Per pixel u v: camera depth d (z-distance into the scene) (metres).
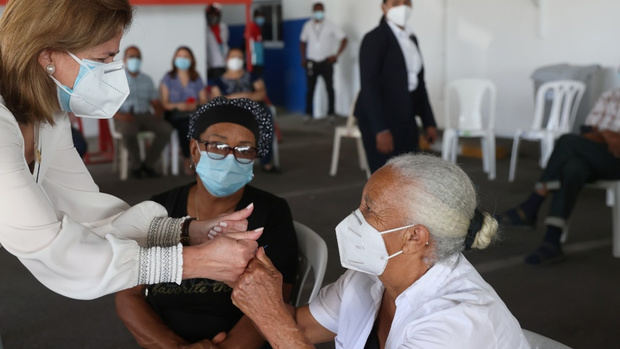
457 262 1.31
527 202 4.27
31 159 1.27
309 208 5.20
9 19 1.12
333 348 2.78
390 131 3.81
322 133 9.71
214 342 1.74
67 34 1.12
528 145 8.12
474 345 1.22
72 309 3.29
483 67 8.96
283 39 12.66
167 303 1.84
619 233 3.94
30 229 1.08
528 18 8.28
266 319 1.32
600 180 3.98
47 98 1.18
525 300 3.32
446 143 6.32
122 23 1.20
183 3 7.68
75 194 1.46
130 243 1.16
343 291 1.56
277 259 1.85
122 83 1.27
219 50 8.98
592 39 7.57
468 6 9.04
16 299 3.42
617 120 4.25
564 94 6.41
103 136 7.76
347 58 11.38
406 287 1.34
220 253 1.24
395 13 3.75
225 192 1.86
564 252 4.05
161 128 6.46
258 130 1.88
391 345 1.32
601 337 2.91
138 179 6.43
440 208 1.24
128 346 2.89
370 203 1.31
